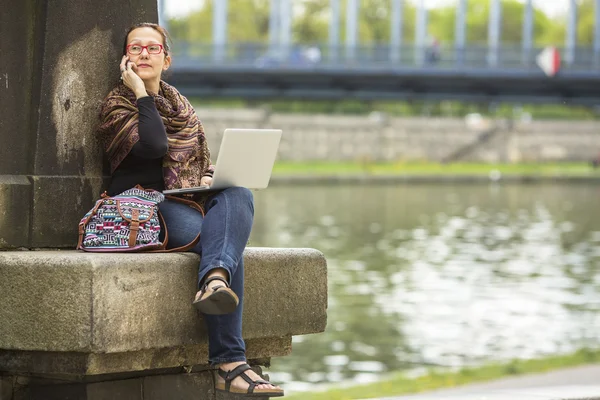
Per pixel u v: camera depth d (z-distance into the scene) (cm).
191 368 773
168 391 762
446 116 15338
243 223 734
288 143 12581
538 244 4938
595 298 2927
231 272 720
